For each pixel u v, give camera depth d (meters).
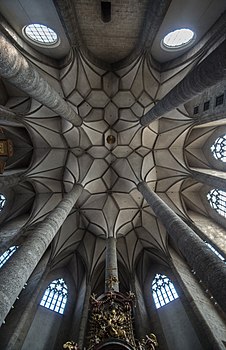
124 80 14.49
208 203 15.88
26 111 14.24
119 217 16.80
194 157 15.98
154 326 12.25
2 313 4.77
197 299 11.36
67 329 12.54
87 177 15.77
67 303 14.16
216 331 9.52
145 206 16.70
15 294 5.39
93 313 6.79
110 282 8.92
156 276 15.30
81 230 17.27
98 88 14.69
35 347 10.88
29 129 14.99
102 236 16.97
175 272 13.54
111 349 5.44
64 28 10.19
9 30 10.59
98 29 11.70
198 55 11.35
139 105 14.95
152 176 16.34
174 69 13.07
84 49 12.62
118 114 15.48
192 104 14.40
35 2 9.29
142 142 15.80
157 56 13.38
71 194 12.30
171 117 14.94
